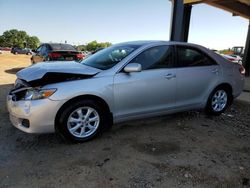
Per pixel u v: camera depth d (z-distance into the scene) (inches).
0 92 270.7
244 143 153.9
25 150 135.3
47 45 431.5
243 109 231.8
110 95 147.1
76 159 126.8
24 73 152.3
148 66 161.9
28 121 132.5
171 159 129.3
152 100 163.9
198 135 163.2
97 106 146.9
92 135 148.7
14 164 120.7
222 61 201.6
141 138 154.7
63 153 132.8
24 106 132.1
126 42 187.5
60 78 138.3
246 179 114.5
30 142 144.9
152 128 172.2
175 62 173.6
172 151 138.6
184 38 405.1
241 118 204.1
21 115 133.2
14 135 153.6
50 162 123.3
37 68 155.0
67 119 138.4
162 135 160.7
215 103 201.8
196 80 182.2
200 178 113.3
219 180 112.6
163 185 107.2
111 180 109.6
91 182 107.8
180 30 346.6
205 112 205.9
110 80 146.9
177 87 173.2
